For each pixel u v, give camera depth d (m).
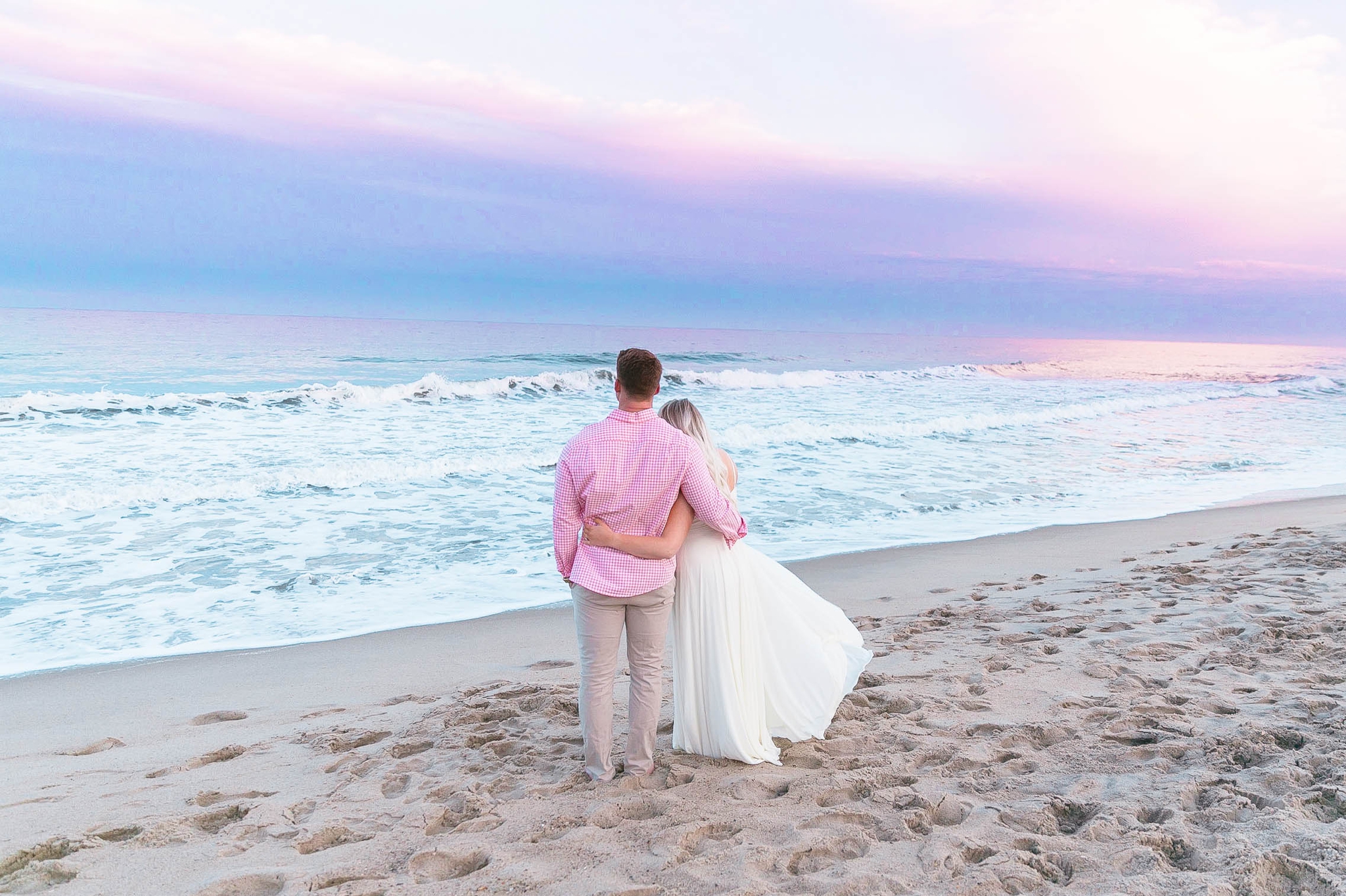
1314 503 11.40
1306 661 4.58
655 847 2.78
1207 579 6.77
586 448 3.19
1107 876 2.48
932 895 2.43
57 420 15.22
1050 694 4.24
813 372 32.06
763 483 12.66
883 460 14.92
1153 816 2.89
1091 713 3.89
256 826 3.08
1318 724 3.56
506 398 21.42
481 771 3.55
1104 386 33.47
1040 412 22.39
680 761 3.52
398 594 7.43
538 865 2.68
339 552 8.68
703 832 2.91
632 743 3.37
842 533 9.80
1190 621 5.48
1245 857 2.48
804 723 3.62
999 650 5.11
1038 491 12.57
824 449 15.81
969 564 8.25
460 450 14.26
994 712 4.00
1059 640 5.26
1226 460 15.70
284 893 2.57
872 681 4.55
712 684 3.45
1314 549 7.64
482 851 2.79
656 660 3.37
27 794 3.49
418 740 3.94
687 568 3.46
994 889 2.44
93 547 8.68
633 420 3.21
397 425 16.64
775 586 3.67
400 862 2.77
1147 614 5.77
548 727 4.08
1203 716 3.80
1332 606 5.70
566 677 5.17
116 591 7.38
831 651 3.77
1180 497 12.22
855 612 6.57
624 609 3.34
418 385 20.66
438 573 8.05
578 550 3.32
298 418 16.95
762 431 16.69
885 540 9.44
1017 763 3.37
